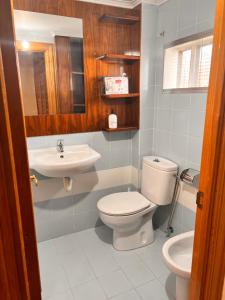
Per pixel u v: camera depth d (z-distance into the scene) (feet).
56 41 6.05
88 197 7.47
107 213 6.05
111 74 6.93
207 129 2.66
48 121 6.35
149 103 7.12
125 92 6.92
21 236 1.87
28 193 1.89
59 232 7.31
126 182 7.95
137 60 6.74
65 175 5.61
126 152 7.72
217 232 2.80
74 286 5.46
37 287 2.16
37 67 5.98
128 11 6.70
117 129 6.86
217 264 2.92
